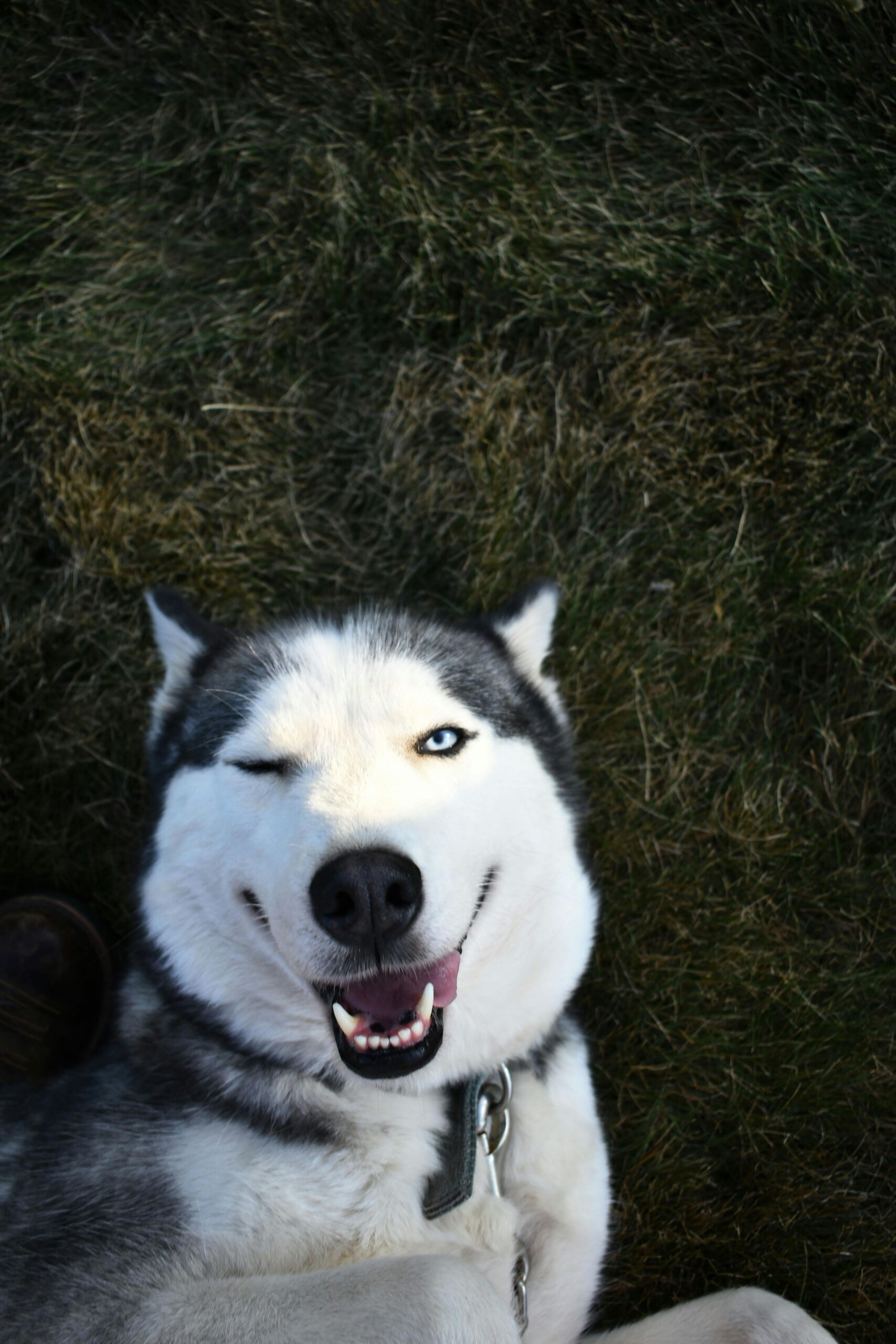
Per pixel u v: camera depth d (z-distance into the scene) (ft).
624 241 2.66
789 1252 2.17
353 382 2.71
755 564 2.57
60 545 2.63
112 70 2.74
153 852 1.84
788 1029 2.32
